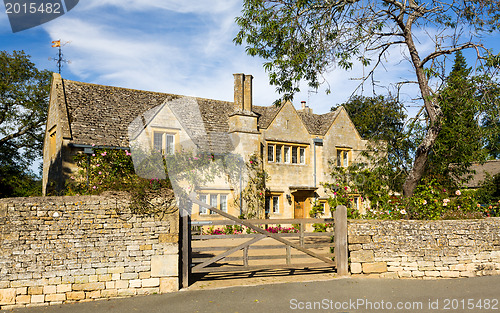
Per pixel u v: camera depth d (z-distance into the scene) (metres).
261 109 22.05
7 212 6.63
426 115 12.05
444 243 8.88
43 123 27.05
